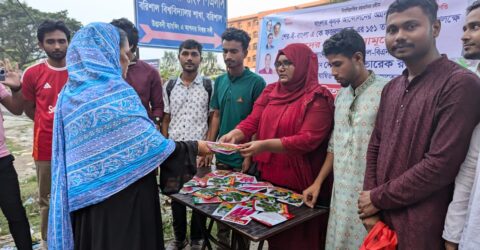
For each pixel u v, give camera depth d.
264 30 3.71
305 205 1.74
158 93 2.98
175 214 2.74
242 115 2.63
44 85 2.60
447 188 1.24
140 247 1.30
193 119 2.96
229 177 2.21
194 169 1.50
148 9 3.74
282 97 2.00
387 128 1.41
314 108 1.83
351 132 1.67
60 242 1.29
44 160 2.65
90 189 1.23
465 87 1.14
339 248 1.69
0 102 2.57
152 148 1.30
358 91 1.66
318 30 3.21
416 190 1.21
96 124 1.24
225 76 2.83
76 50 1.35
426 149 1.24
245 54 2.65
